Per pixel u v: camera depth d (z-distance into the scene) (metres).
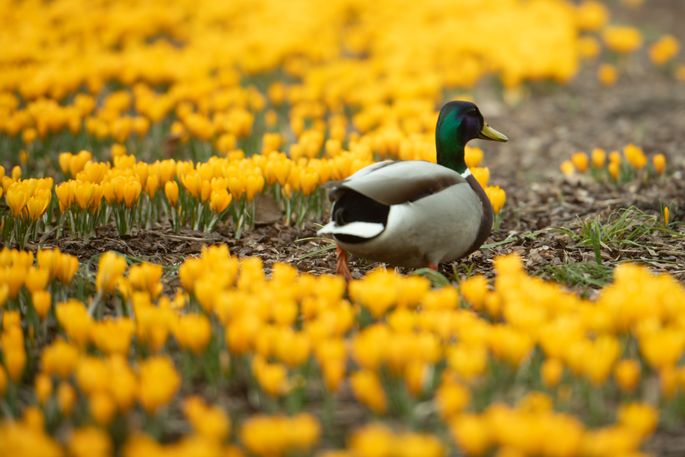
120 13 23.53
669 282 7.99
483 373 7.01
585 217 12.48
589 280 9.55
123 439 6.60
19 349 7.12
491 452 6.21
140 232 11.41
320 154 14.82
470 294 7.95
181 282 9.01
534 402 6.29
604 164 15.77
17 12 23.81
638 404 7.00
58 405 7.00
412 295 7.85
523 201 13.97
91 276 9.46
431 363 7.07
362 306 8.24
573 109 20.81
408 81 17.84
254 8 26.11
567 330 6.83
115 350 7.12
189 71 18.23
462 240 9.18
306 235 11.70
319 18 24.91
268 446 5.71
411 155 12.86
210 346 7.55
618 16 31.52
